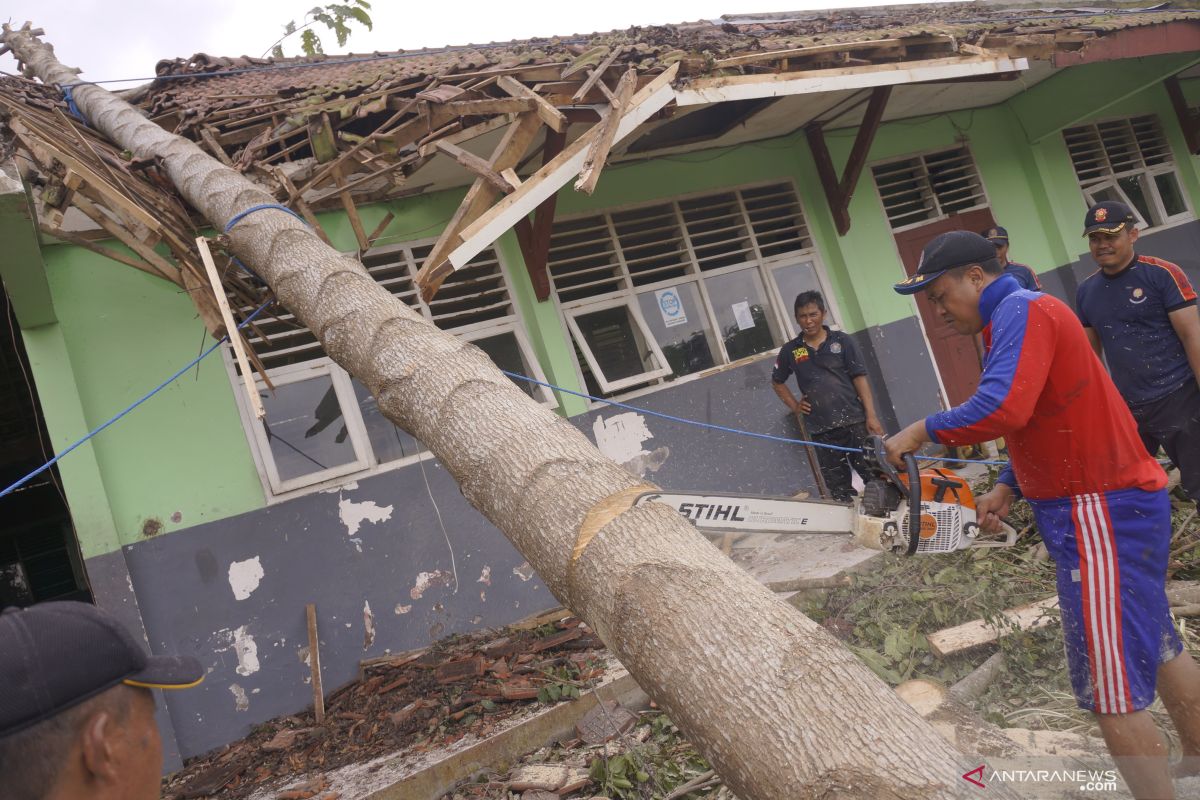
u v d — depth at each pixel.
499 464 2.34
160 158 4.82
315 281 3.32
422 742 4.30
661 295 7.21
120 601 5.00
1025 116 9.12
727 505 2.62
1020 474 2.58
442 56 7.54
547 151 5.71
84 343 5.31
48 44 7.65
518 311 6.64
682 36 7.30
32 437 8.07
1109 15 8.55
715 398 7.08
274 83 6.95
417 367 2.76
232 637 5.32
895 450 2.65
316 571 5.59
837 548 5.16
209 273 4.00
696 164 7.51
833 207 7.85
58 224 4.62
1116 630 2.33
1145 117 10.62
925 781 1.47
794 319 7.65
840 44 6.06
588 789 3.52
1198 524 4.53
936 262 2.65
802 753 1.54
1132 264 4.11
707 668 1.68
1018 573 4.27
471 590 5.93
